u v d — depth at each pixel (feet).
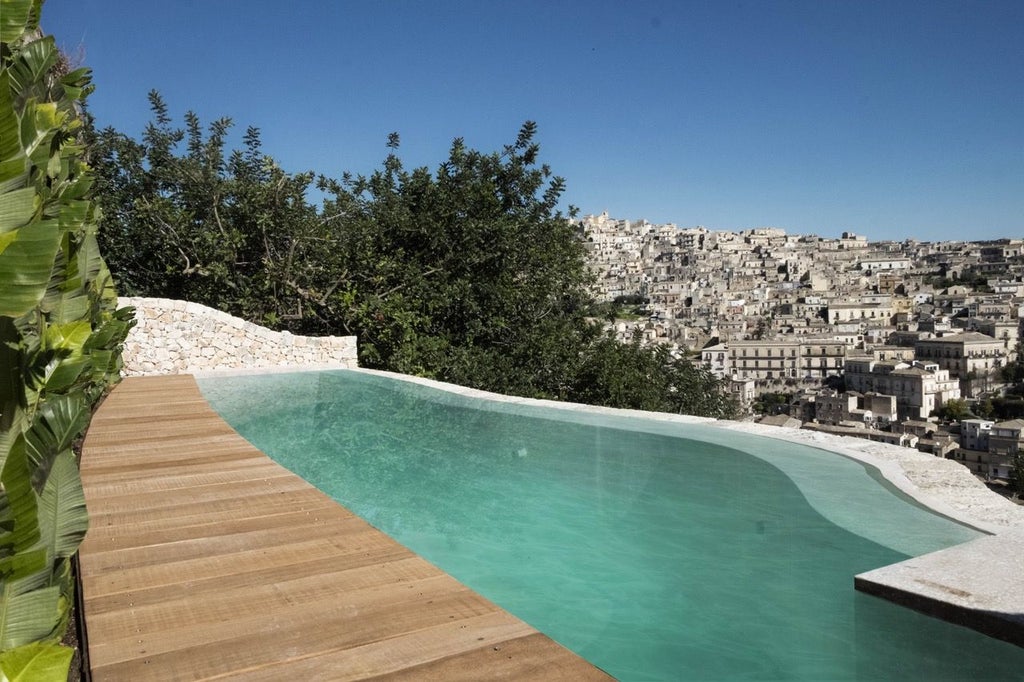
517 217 50.01
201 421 18.53
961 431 186.50
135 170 44.21
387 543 8.74
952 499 13.12
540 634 6.17
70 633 7.18
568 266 51.72
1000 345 264.31
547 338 45.44
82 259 13.89
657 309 372.38
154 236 42.47
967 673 7.59
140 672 5.52
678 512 14.12
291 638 6.11
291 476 12.44
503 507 14.98
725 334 314.76
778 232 631.97
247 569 7.82
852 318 370.73
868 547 11.18
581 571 11.27
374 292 44.32
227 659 5.74
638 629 9.02
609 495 15.55
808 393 258.37
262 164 45.57
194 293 43.42
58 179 8.95
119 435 16.44
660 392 55.01
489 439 22.04
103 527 9.42
